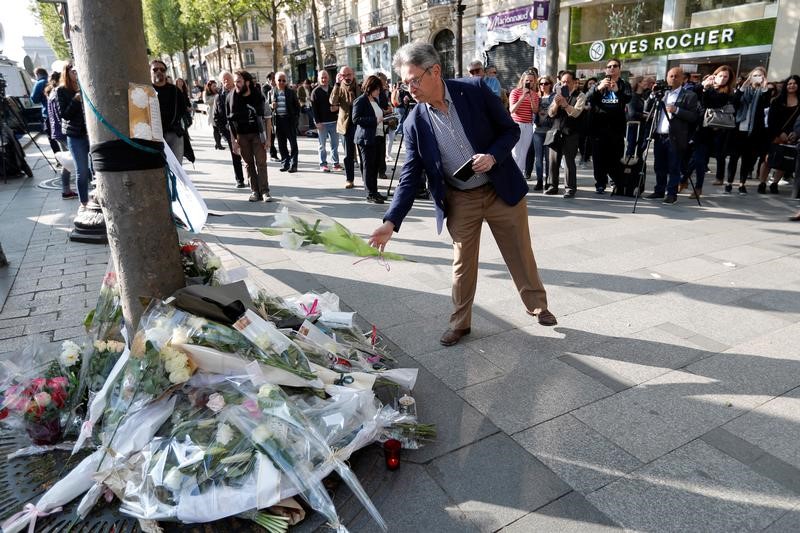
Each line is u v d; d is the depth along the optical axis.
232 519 2.12
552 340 3.61
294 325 3.04
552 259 5.27
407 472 2.40
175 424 2.27
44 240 6.17
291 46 41.62
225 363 2.35
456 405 2.90
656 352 3.42
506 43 20.73
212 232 6.49
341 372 2.81
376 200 7.98
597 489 2.28
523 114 8.11
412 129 3.24
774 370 3.17
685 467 2.40
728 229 6.20
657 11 15.50
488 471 2.40
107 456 2.24
